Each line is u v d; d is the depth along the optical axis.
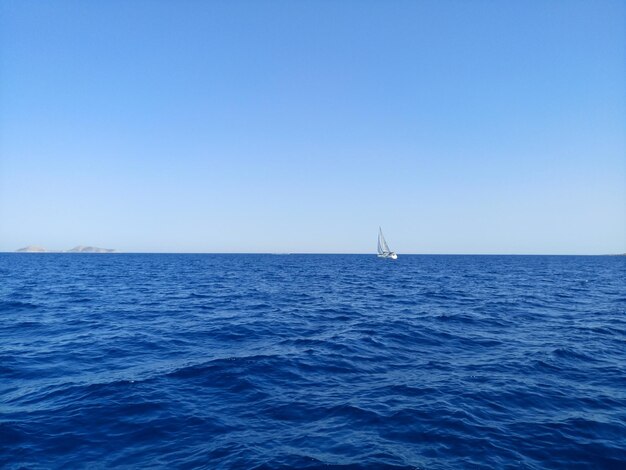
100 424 7.91
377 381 10.76
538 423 8.16
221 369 11.44
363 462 6.63
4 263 89.12
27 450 6.90
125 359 12.64
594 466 6.61
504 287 38.78
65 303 25.31
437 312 22.64
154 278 48.25
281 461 6.62
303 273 61.34
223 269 71.31
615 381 10.79
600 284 42.41
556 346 14.60
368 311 23.19
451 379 10.94
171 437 7.43
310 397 9.50
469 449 7.11
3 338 15.48
